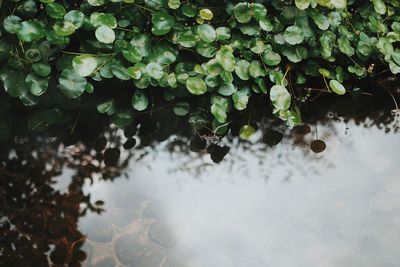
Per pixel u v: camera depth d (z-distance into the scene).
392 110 1.14
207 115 1.09
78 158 1.05
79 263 0.94
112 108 1.06
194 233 0.98
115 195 1.01
